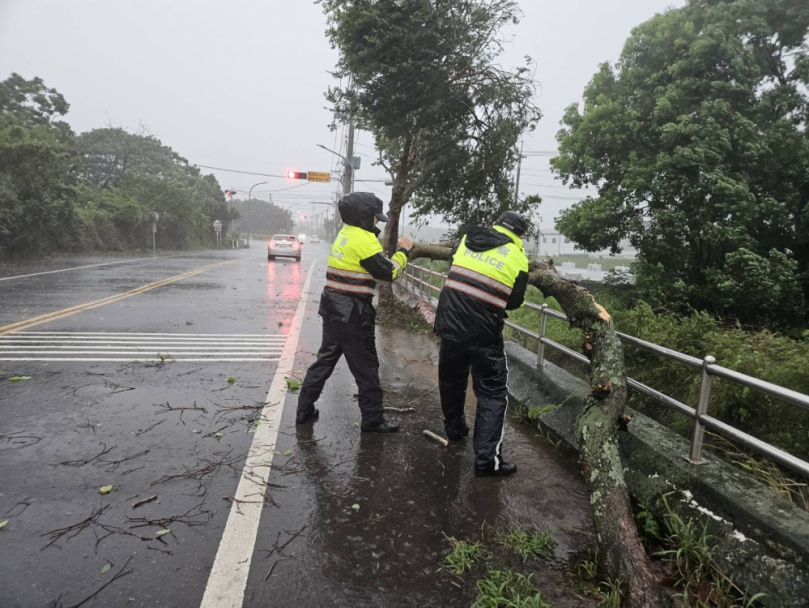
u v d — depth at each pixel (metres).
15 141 22.72
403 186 10.24
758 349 4.78
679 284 11.03
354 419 4.70
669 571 2.62
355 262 4.15
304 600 2.36
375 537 2.88
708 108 10.99
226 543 2.75
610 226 12.97
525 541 2.83
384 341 8.56
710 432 4.06
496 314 3.63
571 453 3.99
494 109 9.77
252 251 49.81
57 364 6.15
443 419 4.50
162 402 4.95
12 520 2.87
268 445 4.03
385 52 8.57
